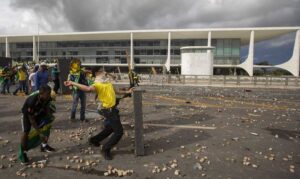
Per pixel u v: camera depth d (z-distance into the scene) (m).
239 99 16.33
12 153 5.67
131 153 5.75
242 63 65.44
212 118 9.69
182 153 5.81
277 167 5.12
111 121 5.37
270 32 63.69
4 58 24.86
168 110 11.40
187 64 41.69
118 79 33.50
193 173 4.79
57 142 6.42
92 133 7.21
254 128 8.24
